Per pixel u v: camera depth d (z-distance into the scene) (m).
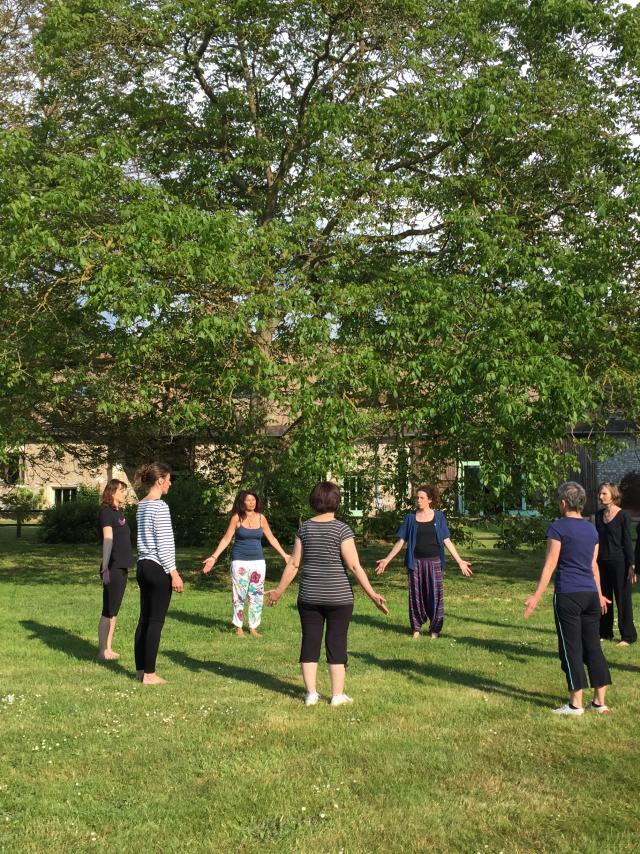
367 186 14.28
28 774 5.29
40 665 8.55
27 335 13.48
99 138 13.38
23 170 13.75
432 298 12.89
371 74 15.41
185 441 17.09
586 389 12.50
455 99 13.91
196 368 13.21
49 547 23.98
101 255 12.51
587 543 6.80
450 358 12.66
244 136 16.06
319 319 12.93
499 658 8.84
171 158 15.45
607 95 15.45
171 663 8.68
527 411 12.33
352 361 12.88
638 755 5.62
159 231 12.46
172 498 23.75
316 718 6.50
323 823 4.51
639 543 9.98
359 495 16.00
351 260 14.61
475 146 14.76
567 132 14.20
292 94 16.09
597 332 13.53
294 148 15.57
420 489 10.48
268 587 15.23
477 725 6.31
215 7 14.26
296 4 14.76
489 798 4.85
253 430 14.75
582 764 5.44
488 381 12.17
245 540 10.48
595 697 6.79
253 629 10.42
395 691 7.38
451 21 14.70
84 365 13.96
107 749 5.76
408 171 15.88
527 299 13.10
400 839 4.31
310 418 12.73
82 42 14.47
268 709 6.74
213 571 16.78
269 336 14.34
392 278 14.29
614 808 4.71
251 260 13.02
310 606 7.00
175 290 13.20
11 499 27.27
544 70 14.66
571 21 14.24
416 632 10.27
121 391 13.81
